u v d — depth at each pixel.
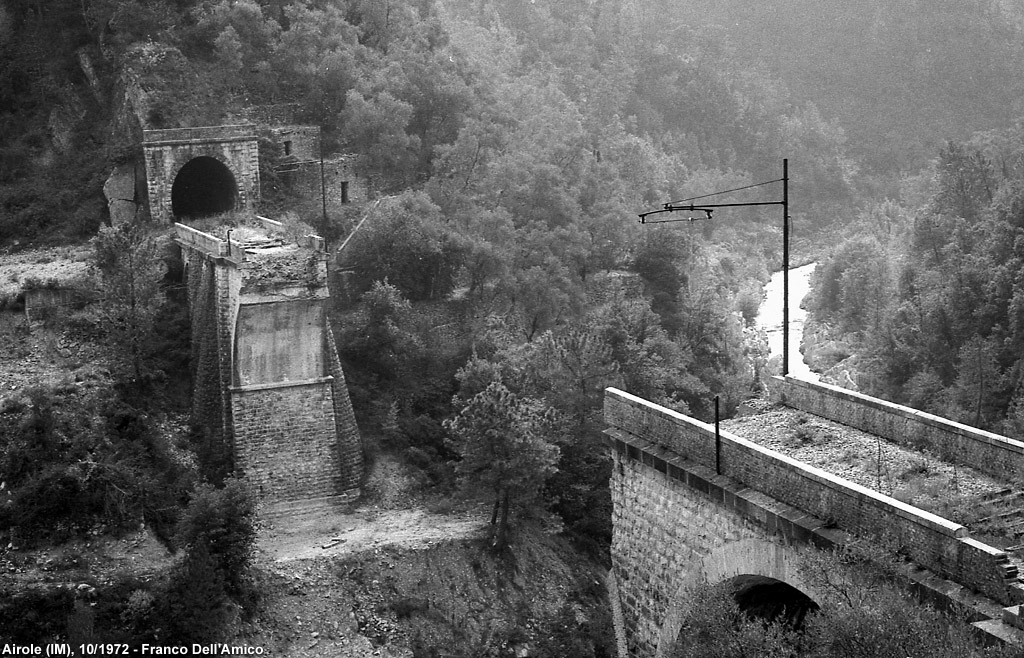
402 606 54.91
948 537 25.20
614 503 37.16
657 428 34.75
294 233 67.38
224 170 83.69
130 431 60.66
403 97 93.25
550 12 166.25
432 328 76.19
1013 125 180.50
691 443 33.25
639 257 92.06
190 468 62.12
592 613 56.88
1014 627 23.08
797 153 176.00
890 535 26.64
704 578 32.72
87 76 89.69
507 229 82.88
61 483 54.50
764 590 32.25
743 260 136.75
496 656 53.69
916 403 73.88
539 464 58.66
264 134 85.50
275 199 84.94
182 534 52.66
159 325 68.94
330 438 63.62
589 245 90.06
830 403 36.44
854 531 27.61
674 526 34.06
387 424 68.44
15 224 80.81
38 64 90.62
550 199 89.81
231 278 63.06
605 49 165.88
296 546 58.41
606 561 60.97
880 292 97.12
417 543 58.44
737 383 79.44
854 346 96.44
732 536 31.41
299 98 90.69
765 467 30.30
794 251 151.50
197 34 90.62
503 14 160.25
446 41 106.19
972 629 23.66
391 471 66.31
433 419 70.50
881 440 34.34
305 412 63.03
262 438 62.28
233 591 52.31
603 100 151.00
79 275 68.81
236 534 52.78
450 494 65.00
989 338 73.69
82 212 81.38
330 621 53.56
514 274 81.81
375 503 64.31
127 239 65.31
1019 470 30.20
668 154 152.00
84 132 87.19
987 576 24.31
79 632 47.72
